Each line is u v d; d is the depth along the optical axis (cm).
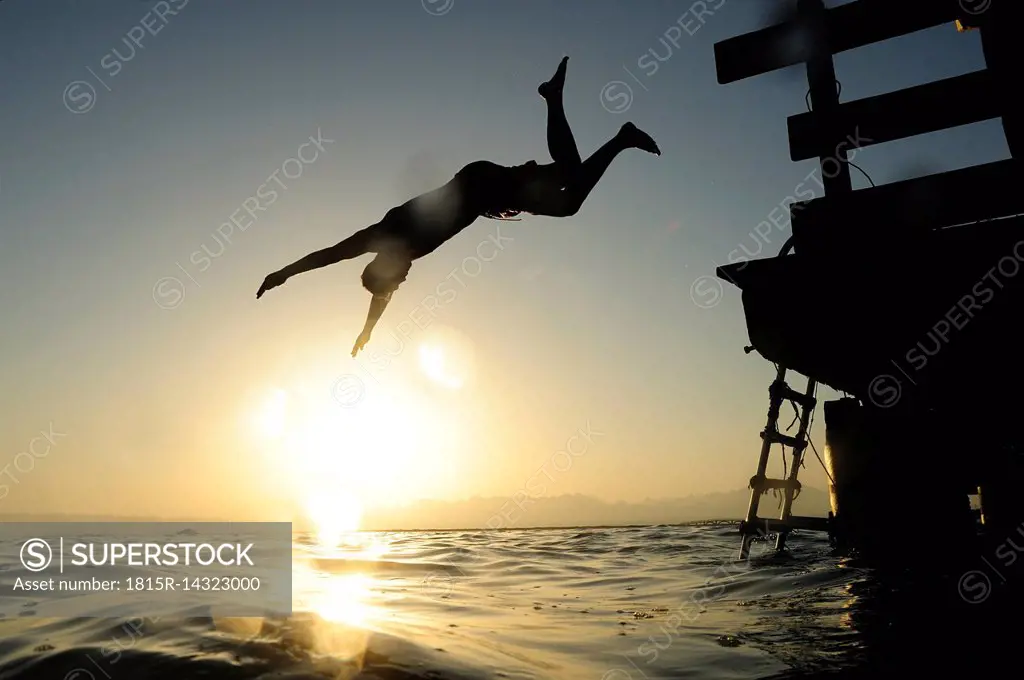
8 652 363
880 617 486
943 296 589
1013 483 580
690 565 907
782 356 644
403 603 602
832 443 682
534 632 497
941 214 602
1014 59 593
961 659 379
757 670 389
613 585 776
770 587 657
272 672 327
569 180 463
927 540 612
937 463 611
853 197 633
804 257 628
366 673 333
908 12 629
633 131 490
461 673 348
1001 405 582
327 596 608
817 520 839
